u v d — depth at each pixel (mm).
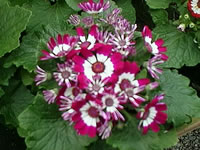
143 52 293
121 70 273
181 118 326
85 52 281
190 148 436
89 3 325
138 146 286
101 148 310
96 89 266
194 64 404
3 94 362
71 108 274
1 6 391
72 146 297
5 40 372
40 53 312
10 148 400
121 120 288
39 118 305
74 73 279
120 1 456
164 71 348
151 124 278
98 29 319
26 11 377
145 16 495
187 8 412
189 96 336
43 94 312
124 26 309
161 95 287
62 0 438
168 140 315
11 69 375
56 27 374
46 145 299
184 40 416
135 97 268
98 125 273
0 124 405
